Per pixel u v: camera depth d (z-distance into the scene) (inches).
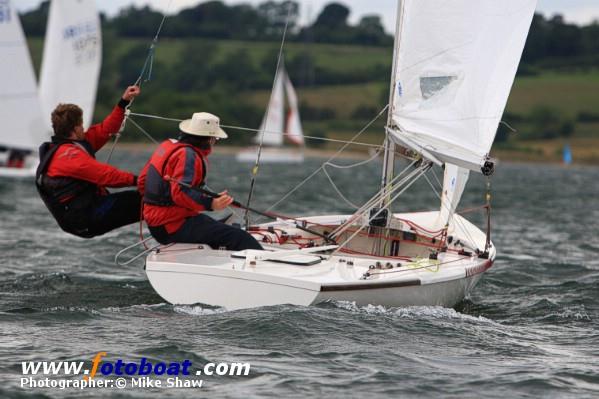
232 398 721.0
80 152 987.9
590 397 754.8
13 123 3656.5
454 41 1120.2
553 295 1250.0
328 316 936.9
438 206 2984.7
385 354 847.1
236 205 1042.7
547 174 7377.0
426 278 1000.9
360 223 1220.5
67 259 1460.4
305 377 774.5
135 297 1112.8
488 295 1246.9
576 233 2132.1
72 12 3774.6
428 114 1136.8
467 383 776.3
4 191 2994.6
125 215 1024.9
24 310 987.3
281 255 1015.0
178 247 1015.0
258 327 895.1
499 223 2332.7
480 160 1096.2
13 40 3619.6
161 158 977.5
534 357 872.9
